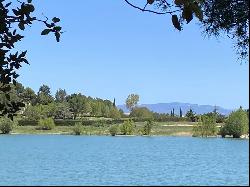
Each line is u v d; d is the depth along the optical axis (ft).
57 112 563.07
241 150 291.58
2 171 179.01
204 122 442.09
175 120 549.95
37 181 154.30
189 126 517.96
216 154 266.57
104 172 179.83
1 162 215.10
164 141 394.32
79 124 487.61
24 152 279.49
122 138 438.81
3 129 465.47
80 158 242.78
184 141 388.78
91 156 255.91
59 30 18.13
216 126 449.06
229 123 413.39
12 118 19.34
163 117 571.69
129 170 187.01
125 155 263.90
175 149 307.58
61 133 498.69
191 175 171.01
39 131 498.28
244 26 27.76
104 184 148.77
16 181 153.38
